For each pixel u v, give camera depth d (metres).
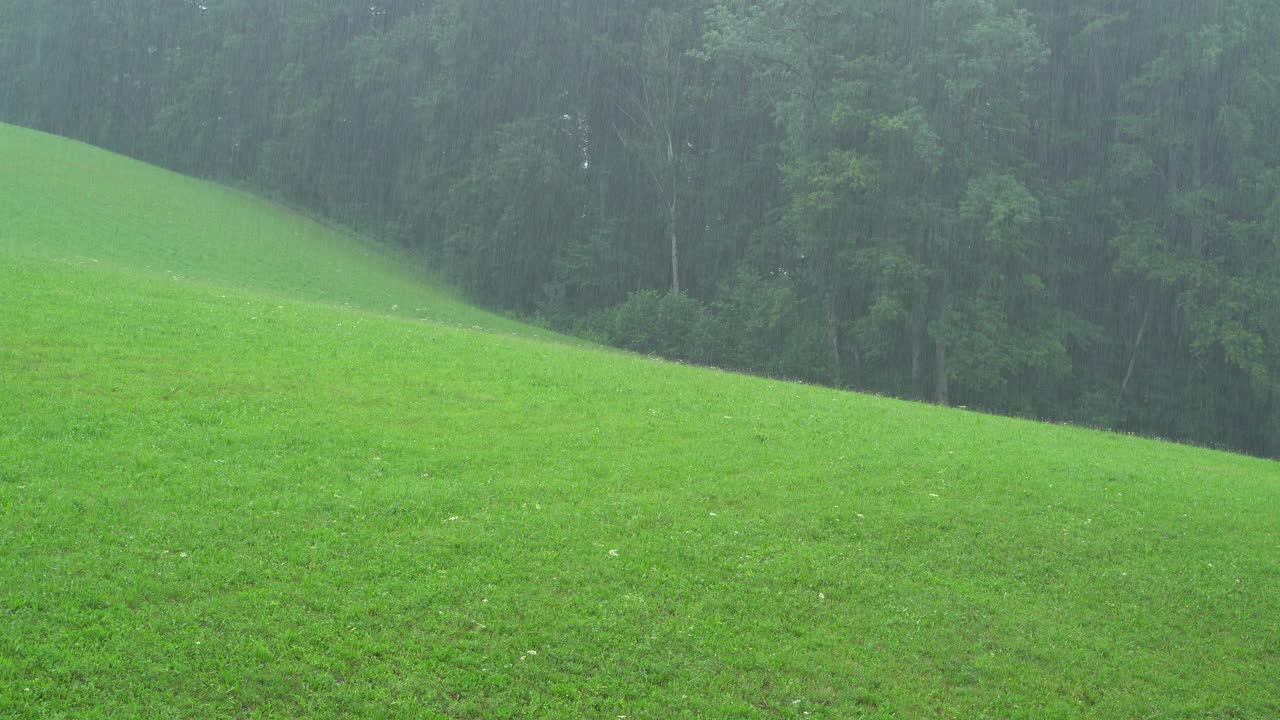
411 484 14.04
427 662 9.70
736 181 64.50
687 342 56.50
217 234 52.47
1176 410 51.06
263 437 15.31
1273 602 13.53
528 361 24.03
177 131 75.50
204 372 18.66
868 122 48.22
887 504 15.44
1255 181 46.22
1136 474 19.39
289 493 13.11
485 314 55.31
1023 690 10.80
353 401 18.19
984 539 14.50
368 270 57.56
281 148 72.56
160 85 79.44
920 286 48.53
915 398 50.88
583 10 64.38
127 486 12.64
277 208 68.88
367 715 8.88
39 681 8.55
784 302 52.81
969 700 10.50
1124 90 49.69
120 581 10.23
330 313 28.30
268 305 27.47
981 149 50.22
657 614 11.20
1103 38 51.28
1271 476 22.58
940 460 18.45
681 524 13.71
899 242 49.19
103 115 80.44
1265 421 49.44
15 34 79.44
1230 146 47.62
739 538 13.48
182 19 79.38
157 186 59.41
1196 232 47.75
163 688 8.77
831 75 51.00
